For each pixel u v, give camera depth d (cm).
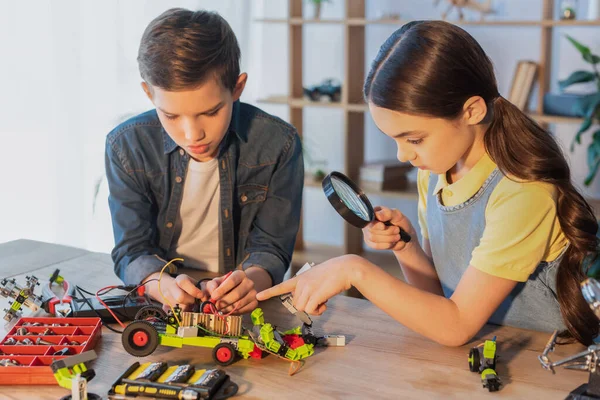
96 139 280
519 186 113
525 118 116
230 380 96
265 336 102
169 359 104
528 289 124
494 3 306
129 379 93
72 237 279
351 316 120
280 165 151
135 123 147
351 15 305
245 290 119
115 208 145
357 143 324
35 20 262
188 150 128
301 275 113
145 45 120
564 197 115
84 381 90
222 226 151
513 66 309
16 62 262
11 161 268
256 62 360
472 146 120
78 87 270
